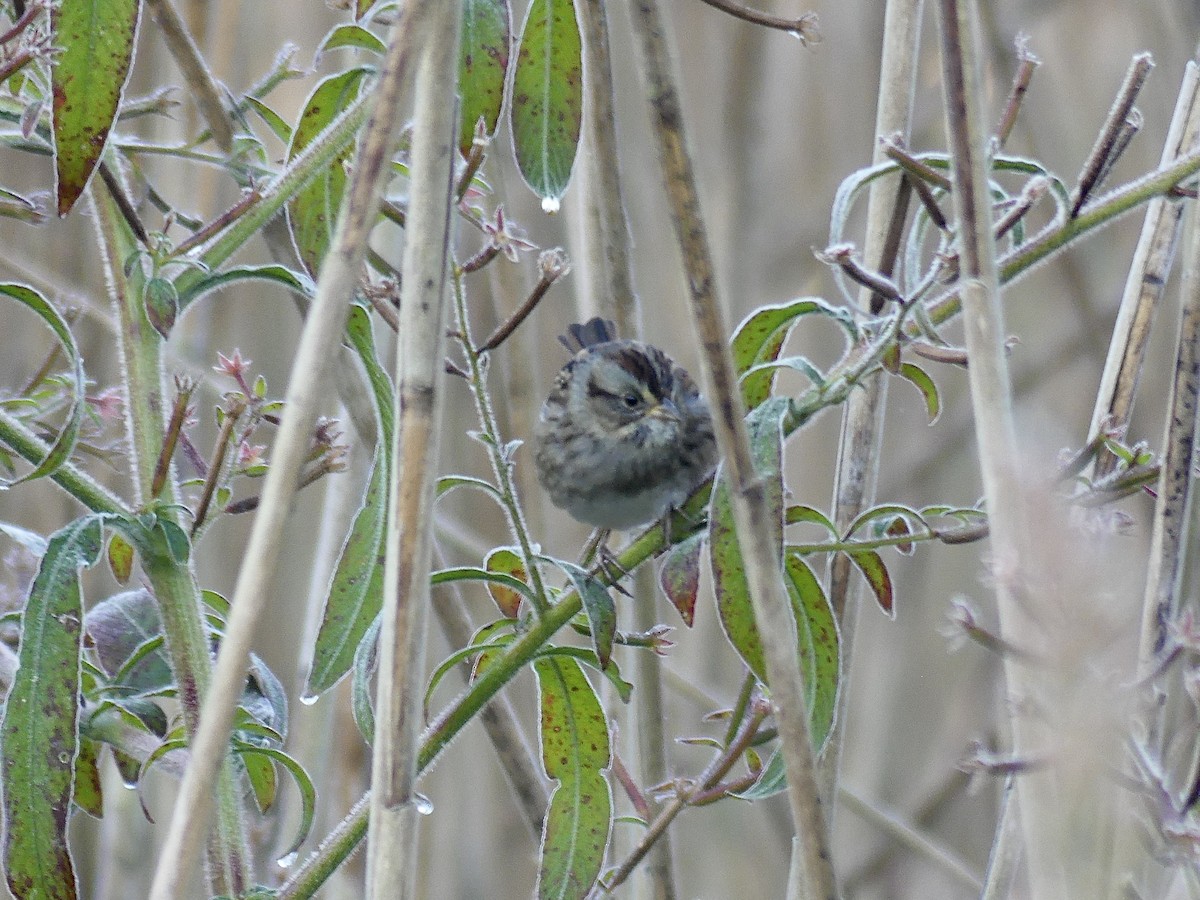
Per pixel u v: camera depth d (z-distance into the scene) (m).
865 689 10.92
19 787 4.55
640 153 11.51
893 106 6.49
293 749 7.96
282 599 10.51
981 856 10.45
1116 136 5.16
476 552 8.74
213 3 9.56
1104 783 3.77
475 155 5.20
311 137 5.84
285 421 4.02
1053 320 11.55
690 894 10.45
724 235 11.18
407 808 4.25
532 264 10.84
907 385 11.55
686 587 5.34
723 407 4.45
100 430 6.28
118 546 6.02
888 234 6.20
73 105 4.81
